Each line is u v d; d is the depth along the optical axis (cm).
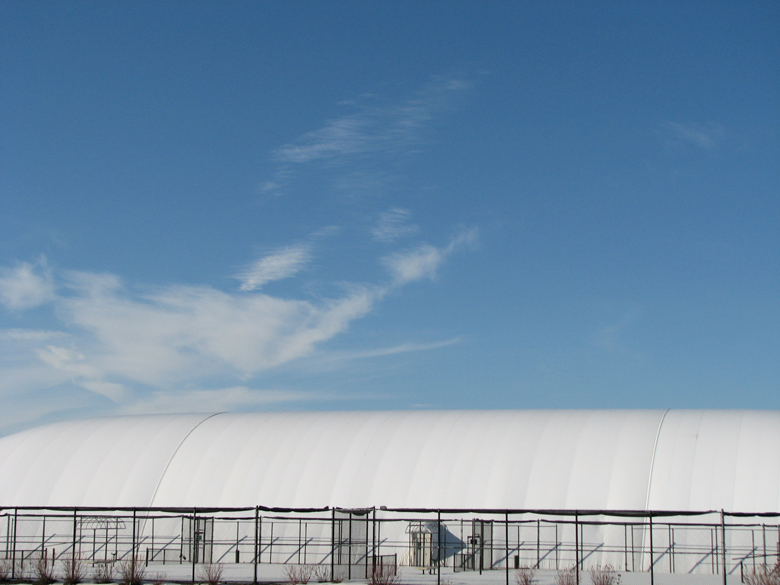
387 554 4809
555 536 4638
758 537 4297
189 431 6150
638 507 4597
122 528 5341
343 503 5147
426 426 5653
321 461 5484
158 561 5150
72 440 6297
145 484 5656
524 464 5050
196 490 5512
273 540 5059
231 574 4216
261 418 6294
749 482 4525
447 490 5041
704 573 4281
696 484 4606
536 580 3959
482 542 4403
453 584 3750
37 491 5816
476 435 5412
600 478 4822
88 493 5697
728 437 4881
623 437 5081
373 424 5816
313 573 4284
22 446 6381
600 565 4466
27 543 5434
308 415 6256
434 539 4738
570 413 5566
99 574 3947
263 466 5559
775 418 5059
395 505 5050
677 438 4972
